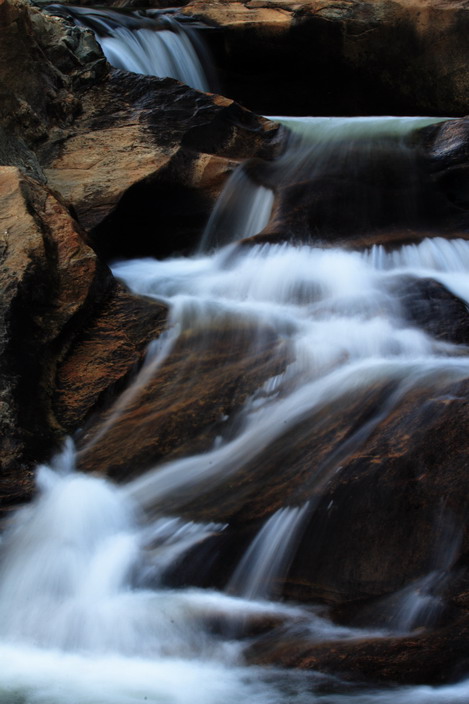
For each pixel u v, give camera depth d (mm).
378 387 6438
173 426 6781
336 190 9859
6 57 10062
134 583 5539
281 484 5875
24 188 8211
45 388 7152
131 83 11070
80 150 10273
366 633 4871
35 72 10414
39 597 5496
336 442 6027
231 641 4965
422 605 4895
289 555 5430
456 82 13766
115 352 7543
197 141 10539
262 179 10219
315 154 10602
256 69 13766
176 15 13789
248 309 8039
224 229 10141
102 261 8156
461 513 5211
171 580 5523
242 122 11031
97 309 7914
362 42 13688
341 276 8562
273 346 7336
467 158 10258
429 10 13609
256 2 14062
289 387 6867
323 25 13523
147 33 12695
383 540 5305
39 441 6797
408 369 6629
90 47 11211
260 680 4590
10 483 6461
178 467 6441
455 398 5938
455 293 8367
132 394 7258
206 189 10227
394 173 10188
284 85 14008
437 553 5164
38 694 4574
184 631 5047
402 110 14227
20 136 10086
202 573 5520
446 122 10875
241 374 7102
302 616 5121
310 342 7309
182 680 4676
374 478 5527
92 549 5840
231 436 6648
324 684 4492
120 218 9742
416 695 4344
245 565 5504
